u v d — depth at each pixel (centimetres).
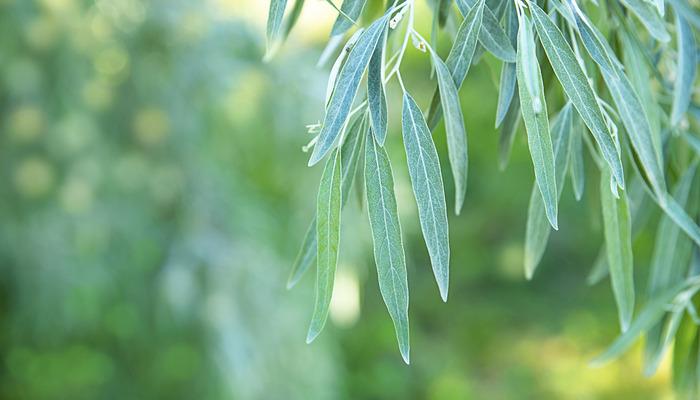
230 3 153
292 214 164
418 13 237
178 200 160
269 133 156
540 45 61
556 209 54
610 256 62
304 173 158
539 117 53
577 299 296
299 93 153
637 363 263
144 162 153
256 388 157
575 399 254
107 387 188
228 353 156
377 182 55
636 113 58
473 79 298
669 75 68
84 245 157
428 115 59
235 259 159
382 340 263
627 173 70
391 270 55
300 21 158
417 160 54
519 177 302
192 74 153
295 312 165
